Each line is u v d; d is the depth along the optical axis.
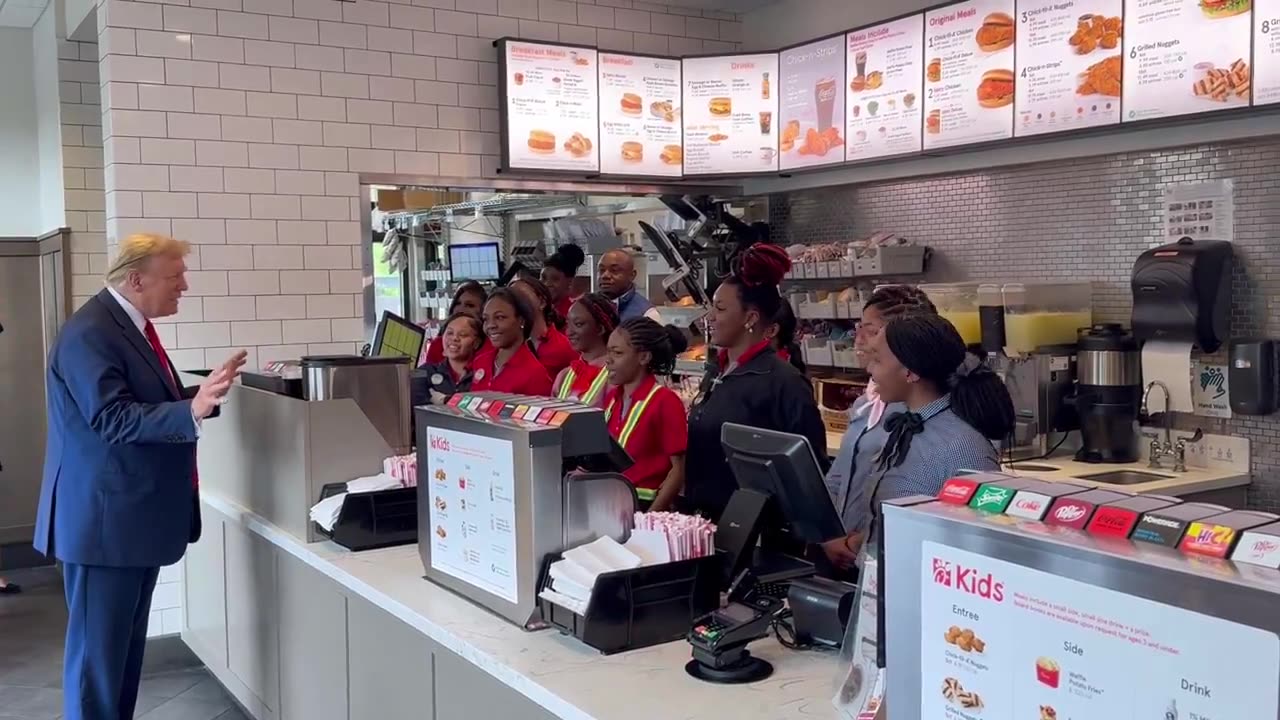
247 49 4.98
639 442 3.26
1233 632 1.00
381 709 2.59
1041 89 4.30
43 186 6.85
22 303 6.88
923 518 1.33
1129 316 4.23
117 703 3.36
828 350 5.22
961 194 4.97
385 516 2.96
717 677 1.87
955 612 1.29
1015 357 4.20
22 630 5.41
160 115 4.80
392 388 3.26
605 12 5.87
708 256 5.71
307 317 5.19
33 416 6.93
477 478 2.35
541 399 2.49
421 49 5.39
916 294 2.47
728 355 3.21
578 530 2.22
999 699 1.24
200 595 4.20
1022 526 1.24
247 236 5.02
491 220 5.66
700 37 6.17
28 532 6.90
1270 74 3.56
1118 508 1.21
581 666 1.97
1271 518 1.14
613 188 5.93
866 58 5.12
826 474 2.69
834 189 5.74
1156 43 3.88
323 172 5.19
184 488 3.39
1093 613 1.12
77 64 6.11
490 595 2.32
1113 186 4.28
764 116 5.73
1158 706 1.07
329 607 2.89
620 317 4.89
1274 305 3.76
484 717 2.10
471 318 4.46
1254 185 3.79
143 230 4.78
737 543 2.15
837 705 1.69
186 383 4.90
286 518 3.26
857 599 1.70
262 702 3.53
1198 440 4.00
